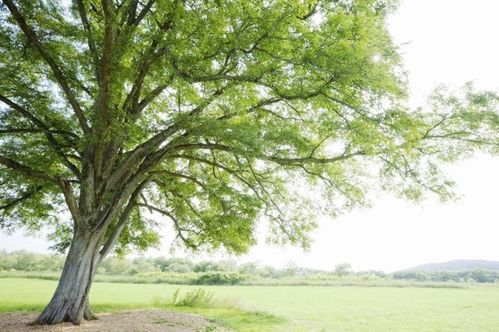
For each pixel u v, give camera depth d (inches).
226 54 406.3
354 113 405.1
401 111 391.5
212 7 377.7
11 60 483.2
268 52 395.2
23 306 831.1
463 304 1380.4
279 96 433.4
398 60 369.1
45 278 2800.2
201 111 492.1
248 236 591.8
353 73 353.4
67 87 474.3
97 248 522.9
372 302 1430.9
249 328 641.0
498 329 767.1
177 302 1082.1
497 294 2006.6
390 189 525.0
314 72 372.8
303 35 382.3
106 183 512.1
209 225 619.5
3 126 516.1
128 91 567.5
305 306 1199.6
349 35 359.3
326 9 429.1
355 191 574.2
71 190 490.9
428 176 486.9
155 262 5059.1
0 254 4114.2
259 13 382.3
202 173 694.5
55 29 460.8
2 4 409.1
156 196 752.3
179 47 377.4
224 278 2928.2
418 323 837.8
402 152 465.4
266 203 586.9
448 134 468.8
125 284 2427.4
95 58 399.5
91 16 493.4
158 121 593.3
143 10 473.7
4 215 638.5
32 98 506.9
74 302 490.9
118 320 591.8
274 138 458.3
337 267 4913.9
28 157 522.3
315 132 512.7
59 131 521.7
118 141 502.0
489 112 437.4
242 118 542.6
